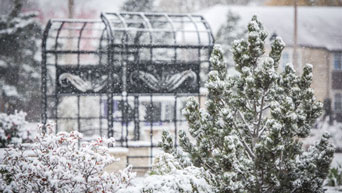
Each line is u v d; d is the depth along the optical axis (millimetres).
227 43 68625
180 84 30453
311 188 15031
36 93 61500
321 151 15398
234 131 15430
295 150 15719
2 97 59906
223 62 16094
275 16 82812
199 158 15602
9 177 14828
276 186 14641
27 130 29656
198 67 30719
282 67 76875
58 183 14266
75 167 14586
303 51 77812
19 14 62188
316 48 78000
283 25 80938
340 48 78312
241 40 15945
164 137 16188
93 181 14656
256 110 15945
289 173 14812
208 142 15438
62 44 66062
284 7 85625
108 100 30078
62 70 30703
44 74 31656
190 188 14469
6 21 61438
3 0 78688
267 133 14531
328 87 78000
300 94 15750
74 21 32281
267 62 15078
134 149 29875
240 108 16047
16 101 60375
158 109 51562
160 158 16094
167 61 30609
